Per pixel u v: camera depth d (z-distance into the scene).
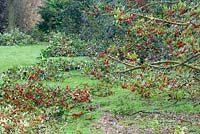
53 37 18.80
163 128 8.30
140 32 6.80
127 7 8.55
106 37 14.68
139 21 6.70
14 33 22.50
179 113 9.25
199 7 6.10
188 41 5.96
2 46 21.28
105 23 14.92
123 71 7.15
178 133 5.56
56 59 14.98
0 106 9.08
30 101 9.59
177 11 6.75
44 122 8.36
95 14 8.98
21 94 9.83
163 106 9.76
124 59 8.78
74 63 14.27
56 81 12.76
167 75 7.72
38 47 20.77
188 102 9.91
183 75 7.39
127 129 8.34
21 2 27.44
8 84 10.46
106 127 8.48
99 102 10.30
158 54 8.51
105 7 8.12
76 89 10.56
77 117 9.07
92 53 15.56
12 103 9.62
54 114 9.00
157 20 6.62
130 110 9.58
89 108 9.65
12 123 7.64
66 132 8.13
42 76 12.94
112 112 9.48
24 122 7.75
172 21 6.58
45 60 14.57
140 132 8.13
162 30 6.64
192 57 6.49
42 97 9.80
